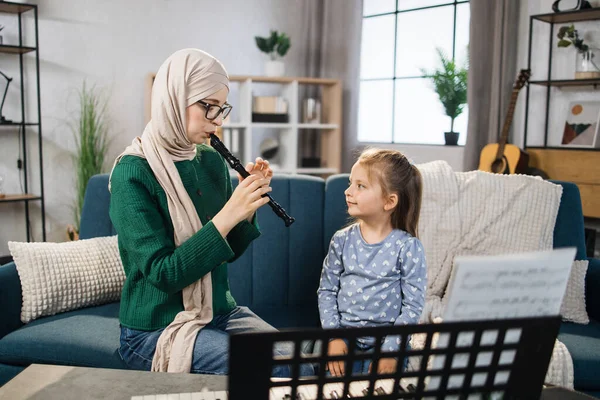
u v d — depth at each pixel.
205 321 1.66
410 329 0.77
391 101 4.91
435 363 0.80
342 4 4.97
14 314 2.00
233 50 5.16
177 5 4.86
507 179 2.32
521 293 0.79
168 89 1.62
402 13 4.75
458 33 4.36
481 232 2.23
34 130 4.32
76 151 4.49
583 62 3.57
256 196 1.53
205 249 1.51
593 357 1.83
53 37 4.34
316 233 2.37
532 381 0.84
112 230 2.35
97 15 4.51
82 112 4.48
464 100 4.19
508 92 3.90
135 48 4.70
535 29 3.89
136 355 1.65
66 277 2.07
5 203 4.27
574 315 2.13
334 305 1.73
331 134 5.06
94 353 1.80
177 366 1.57
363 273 1.68
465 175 2.35
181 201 1.65
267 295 2.33
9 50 4.05
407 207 1.71
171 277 1.51
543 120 3.91
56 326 1.95
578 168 3.51
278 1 5.30
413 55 4.71
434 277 2.20
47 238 4.44
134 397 1.03
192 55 1.63
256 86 5.23
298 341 0.74
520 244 2.22
